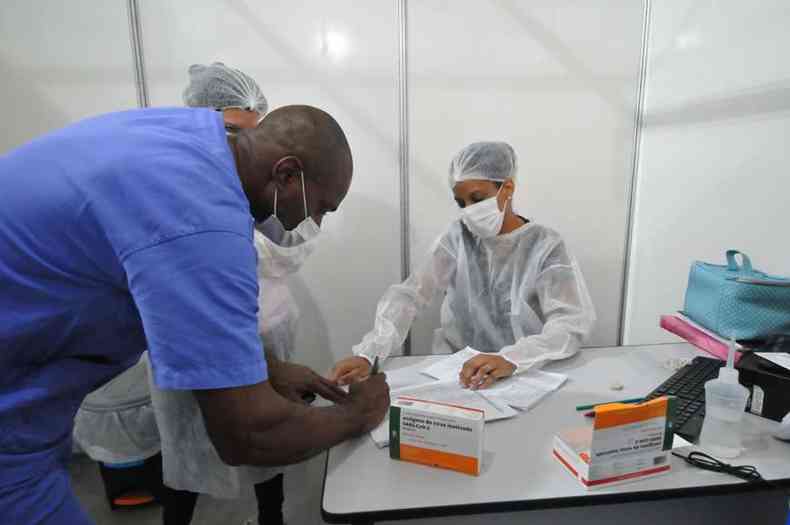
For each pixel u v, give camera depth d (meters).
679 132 1.61
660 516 0.88
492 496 0.67
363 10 1.64
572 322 1.23
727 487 0.68
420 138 1.74
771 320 1.09
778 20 1.23
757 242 1.32
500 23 1.68
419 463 0.74
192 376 0.52
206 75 1.33
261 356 0.57
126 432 1.47
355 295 1.83
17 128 1.61
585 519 0.86
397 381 1.04
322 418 0.68
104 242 0.53
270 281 1.24
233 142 0.69
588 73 1.74
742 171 1.36
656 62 1.71
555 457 0.76
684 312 1.30
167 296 0.50
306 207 0.71
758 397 0.87
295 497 1.64
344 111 1.70
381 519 0.64
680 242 1.62
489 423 0.87
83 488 1.71
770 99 1.27
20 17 1.54
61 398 0.61
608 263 1.90
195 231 0.51
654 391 0.93
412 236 1.81
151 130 0.58
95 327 0.59
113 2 1.56
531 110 1.75
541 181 1.81
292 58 1.66
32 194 0.53
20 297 0.54
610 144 1.80
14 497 0.57
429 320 1.88
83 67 1.59
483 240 1.49
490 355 1.08
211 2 1.60
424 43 1.68
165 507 1.26
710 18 1.46
